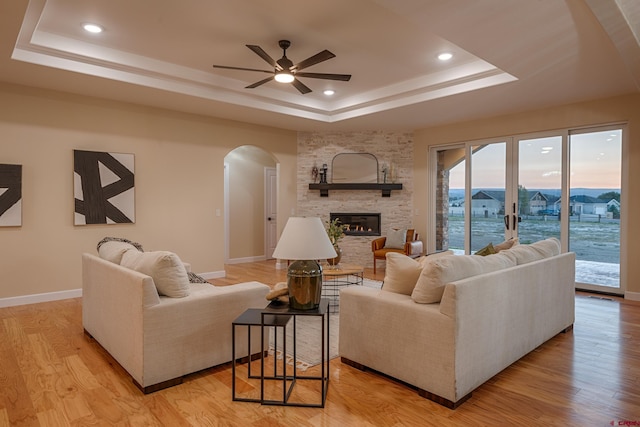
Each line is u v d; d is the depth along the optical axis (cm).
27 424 217
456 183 682
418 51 418
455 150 683
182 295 271
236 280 611
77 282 500
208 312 278
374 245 688
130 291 260
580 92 484
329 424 219
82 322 389
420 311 247
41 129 470
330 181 751
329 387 262
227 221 775
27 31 351
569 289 371
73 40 397
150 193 560
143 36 387
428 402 243
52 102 477
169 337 258
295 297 245
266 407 237
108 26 366
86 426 215
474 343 245
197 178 608
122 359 276
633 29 294
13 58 376
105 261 313
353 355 292
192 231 604
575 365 297
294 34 379
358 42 393
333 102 635
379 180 740
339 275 451
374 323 276
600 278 534
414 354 251
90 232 509
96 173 509
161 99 519
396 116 616
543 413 230
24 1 278
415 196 728
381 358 272
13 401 241
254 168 817
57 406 236
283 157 730
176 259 271
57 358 306
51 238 480
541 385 265
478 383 251
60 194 485
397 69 479
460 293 232
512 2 269
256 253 823
